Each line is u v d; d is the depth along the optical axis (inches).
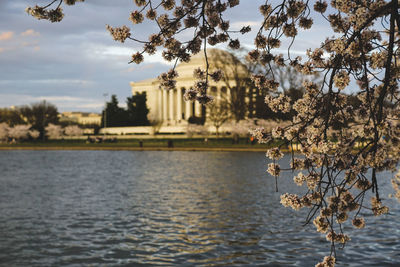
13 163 1905.8
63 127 5610.2
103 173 1427.2
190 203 796.0
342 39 202.7
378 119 199.3
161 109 6112.2
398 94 243.0
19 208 768.3
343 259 440.8
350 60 208.8
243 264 434.3
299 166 222.5
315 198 228.1
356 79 210.7
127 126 5620.1
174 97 6102.4
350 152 220.4
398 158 245.9
